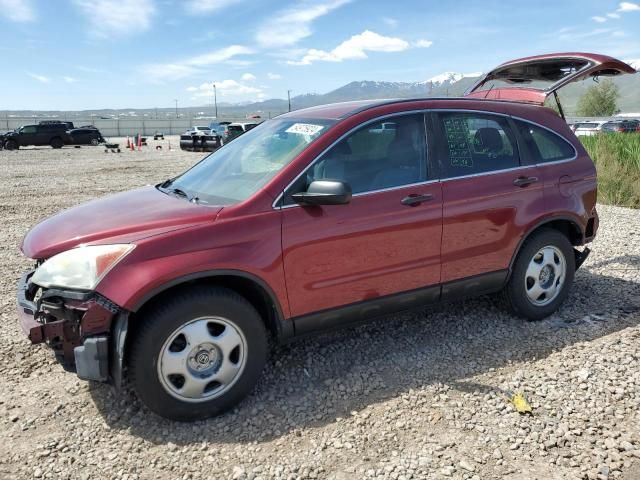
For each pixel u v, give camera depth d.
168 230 3.09
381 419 3.21
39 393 3.56
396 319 4.68
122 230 3.11
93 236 3.10
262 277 3.25
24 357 4.07
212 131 34.59
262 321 3.36
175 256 3.02
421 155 3.91
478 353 4.04
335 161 3.58
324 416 3.26
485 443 2.96
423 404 3.36
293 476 2.73
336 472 2.75
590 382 3.55
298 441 3.02
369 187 3.66
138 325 3.02
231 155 4.16
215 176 3.94
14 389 3.61
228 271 3.13
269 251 3.26
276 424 3.19
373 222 3.61
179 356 3.08
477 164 4.16
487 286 4.28
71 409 3.36
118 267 2.93
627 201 10.24
